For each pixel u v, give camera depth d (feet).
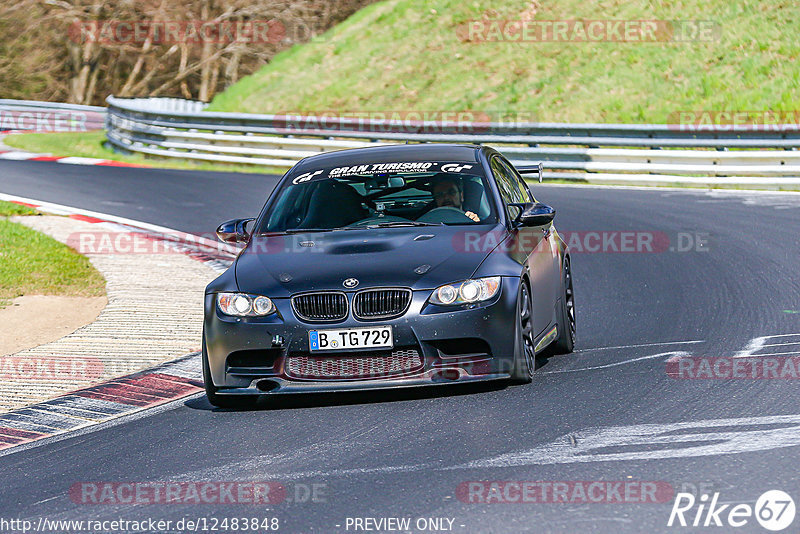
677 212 180.45
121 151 321.11
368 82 370.32
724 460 54.65
